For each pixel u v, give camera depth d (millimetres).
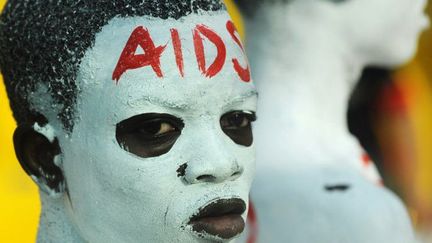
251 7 3127
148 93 1782
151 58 1793
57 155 1902
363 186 2980
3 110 3246
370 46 3152
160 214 1808
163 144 1804
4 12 1946
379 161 4051
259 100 3080
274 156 3020
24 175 3293
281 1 3072
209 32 1835
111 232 1852
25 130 1919
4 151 3266
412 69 4426
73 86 1832
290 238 2930
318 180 2975
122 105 1790
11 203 3258
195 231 1803
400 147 4184
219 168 1792
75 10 1843
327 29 3092
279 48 3098
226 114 1846
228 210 1820
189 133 1810
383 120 3965
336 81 3139
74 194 1887
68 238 1950
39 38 1859
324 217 2916
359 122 3906
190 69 1800
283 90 3086
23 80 1898
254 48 3135
